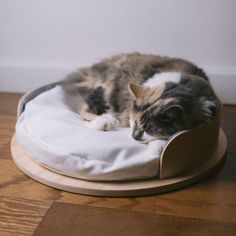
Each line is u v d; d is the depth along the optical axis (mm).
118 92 1490
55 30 1891
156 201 1071
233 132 1553
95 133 1202
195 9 1736
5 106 1827
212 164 1228
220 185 1157
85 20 1845
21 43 1947
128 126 1422
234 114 1755
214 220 992
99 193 1081
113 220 987
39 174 1157
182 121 1173
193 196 1098
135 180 1127
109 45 1887
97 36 1875
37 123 1285
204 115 1181
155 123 1203
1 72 2008
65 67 1943
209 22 1751
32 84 2014
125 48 1881
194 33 1788
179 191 1122
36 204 1049
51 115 1343
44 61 1973
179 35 1807
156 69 1467
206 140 1190
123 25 1829
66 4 1822
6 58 1996
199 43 1804
